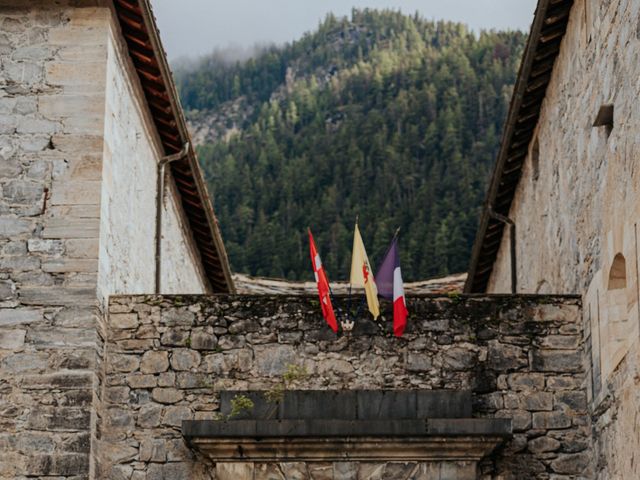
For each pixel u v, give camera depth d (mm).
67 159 14742
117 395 14555
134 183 16641
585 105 14953
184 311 14875
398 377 14648
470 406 14375
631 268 12422
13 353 14078
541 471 14289
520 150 19281
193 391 14586
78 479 13688
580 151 15250
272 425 14023
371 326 14836
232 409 14391
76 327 14180
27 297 14266
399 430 13977
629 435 12445
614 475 13125
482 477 14258
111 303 14883
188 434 14023
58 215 14555
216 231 21641
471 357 14719
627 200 12633
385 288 14922
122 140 15867
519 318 14859
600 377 13766
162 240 18688
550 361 14719
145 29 15508
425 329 14820
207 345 14758
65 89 14977
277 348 14758
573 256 15648
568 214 16031
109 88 15141
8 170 14695
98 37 15133
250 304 14922
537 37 16156
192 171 19359
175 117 17578
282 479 14070
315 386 14602
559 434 14438
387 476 14070
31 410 13898
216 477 14133
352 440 14016
